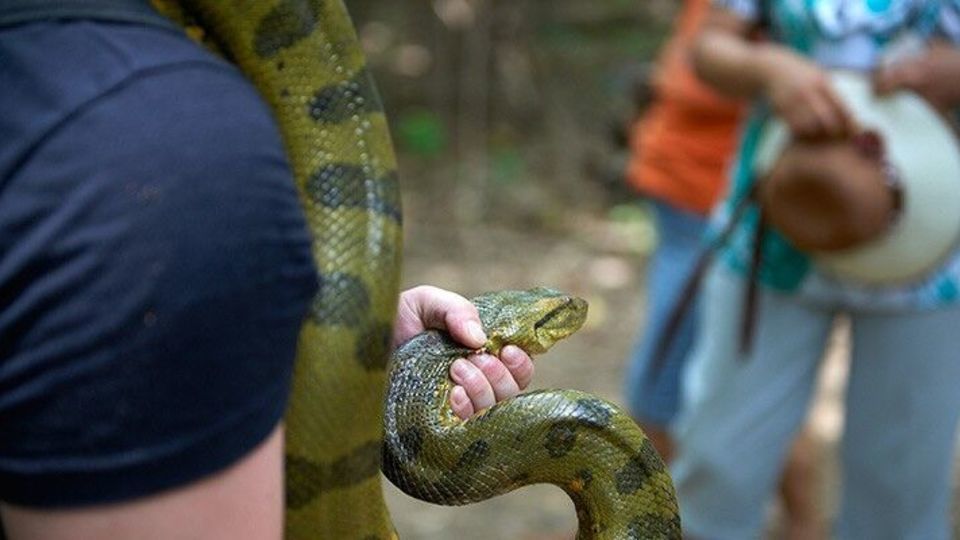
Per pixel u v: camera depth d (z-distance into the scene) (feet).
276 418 4.61
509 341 8.05
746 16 14.33
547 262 29.25
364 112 6.17
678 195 16.85
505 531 18.85
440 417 7.11
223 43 6.02
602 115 34.73
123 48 4.48
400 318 7.44
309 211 6.01
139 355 4.28
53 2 4.54
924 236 13.21
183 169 4.34
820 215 13.05
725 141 16.67
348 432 5.67
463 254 29.50
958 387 14.03
